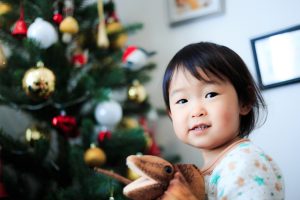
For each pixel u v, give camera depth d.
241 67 0.67
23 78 1.02
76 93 1.08
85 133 1.08
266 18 1.19
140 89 1.26
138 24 1.31
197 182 0.56
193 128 0.61
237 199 0.51
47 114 1.13
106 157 1.10
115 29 1.23
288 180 1.10
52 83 1.01
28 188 1.16
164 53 1.43
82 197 0.95
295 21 1.14
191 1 1.35
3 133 1.12
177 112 0.63
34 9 1.13
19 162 1.10
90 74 1.14
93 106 1.14
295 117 1.11
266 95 1.15
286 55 1.13
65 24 1.10
